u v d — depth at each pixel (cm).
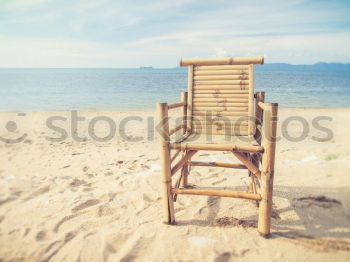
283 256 176
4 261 175
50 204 254
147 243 192
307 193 271
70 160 417
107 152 468
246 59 252
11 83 3197
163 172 208
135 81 3950
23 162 405
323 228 209
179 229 211
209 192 205
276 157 410
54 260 176
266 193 191
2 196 271
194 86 270
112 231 208
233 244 190
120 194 279
